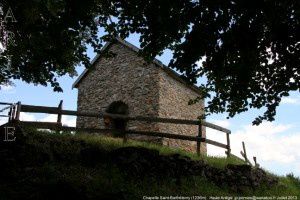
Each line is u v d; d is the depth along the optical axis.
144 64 10.44
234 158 16.89
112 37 10.54
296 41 8.95
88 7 9.51
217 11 8.74
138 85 20.03
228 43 9.09
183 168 12.70
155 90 19.27
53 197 8.79
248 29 8.84
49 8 8.41
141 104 19.59
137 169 11.62
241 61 9.67
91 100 21.89
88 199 8.91
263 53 9.73
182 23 9.02
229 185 13.71
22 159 10.64
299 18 8.59
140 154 12.20
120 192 9.62
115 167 11.55
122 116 14.66
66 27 9.62
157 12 8.95
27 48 10.11
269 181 15.88
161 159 12.40
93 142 13.27
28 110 13.21
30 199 8.59
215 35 9.04
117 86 20.92
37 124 13.25
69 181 9.66
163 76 19.73
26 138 11.54
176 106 20.36
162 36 9.49
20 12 9.17
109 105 20.83
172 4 8.75
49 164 10.82
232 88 10.46
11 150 10.74
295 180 19.41
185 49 9.23
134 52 20.73
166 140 18.55
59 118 13.66
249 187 14.38
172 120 15.02
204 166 13.48
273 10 8.50
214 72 9.87
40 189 9.04
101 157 11.86
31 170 10.13
